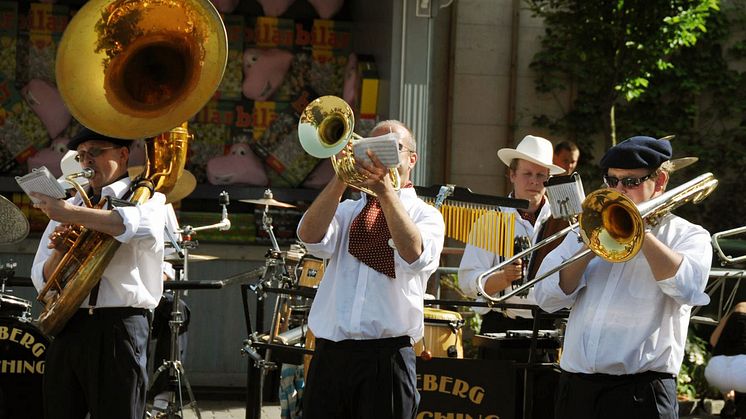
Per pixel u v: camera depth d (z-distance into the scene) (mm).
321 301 5027
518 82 12141
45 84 10852
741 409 8086
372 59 10000
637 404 4645
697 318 8273
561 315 5926
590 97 12102
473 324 9930
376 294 4871
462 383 5949
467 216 6207
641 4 10336
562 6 11039
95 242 5457
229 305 9703
